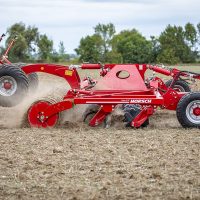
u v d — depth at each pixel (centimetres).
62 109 1516
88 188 951
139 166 1091
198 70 5444
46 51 8131
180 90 1966
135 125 1529
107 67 1596
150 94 1546
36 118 1528
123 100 1512
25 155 1185
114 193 926
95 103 1509
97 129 1522
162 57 8381
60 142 1323
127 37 8625
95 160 1138
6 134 1432
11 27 7156
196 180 993
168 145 1287
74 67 1611
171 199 896
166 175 1026
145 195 916
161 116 1784
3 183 984
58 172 1048
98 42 8581
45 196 917
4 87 1591
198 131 1483
